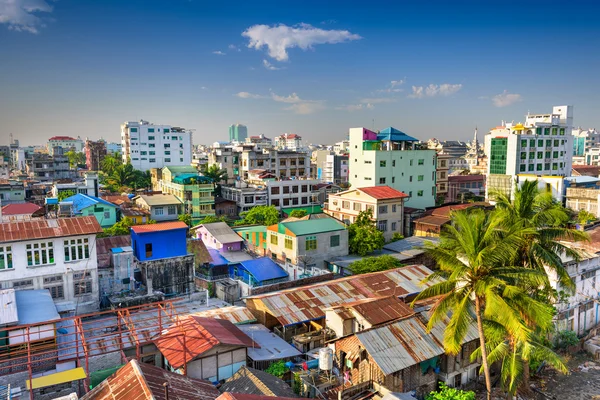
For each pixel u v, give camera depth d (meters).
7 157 194.00
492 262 23.38
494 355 27.22
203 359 27.42
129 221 73.06
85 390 24.89
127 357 29.33
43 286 37.62
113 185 122.75
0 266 36.03
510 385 27.23
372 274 41.50
